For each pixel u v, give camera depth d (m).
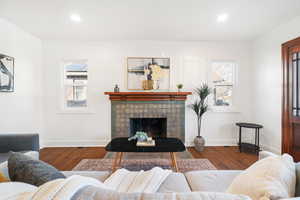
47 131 3.58
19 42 2.93
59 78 3.58
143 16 2.55
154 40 3.59
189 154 3.12
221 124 3.69
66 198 0.52
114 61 3.59
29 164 0.96
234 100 3.71
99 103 3.61
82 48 3.57
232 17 2.58
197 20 2.68
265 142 3.29
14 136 2.06
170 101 3.53
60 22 2.74
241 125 3.24
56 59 3.56
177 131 3.54
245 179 0.96
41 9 2.34
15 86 2.83
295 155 2.68
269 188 0.75
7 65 2.66
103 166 2.58
